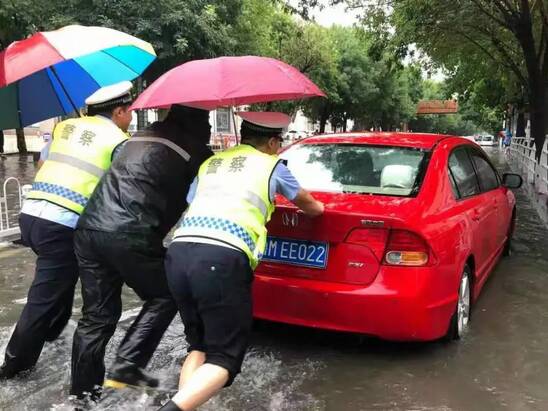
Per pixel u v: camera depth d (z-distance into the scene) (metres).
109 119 3.60
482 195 5.00
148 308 3.33
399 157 4.29
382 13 18.67
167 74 3.09
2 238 7.62
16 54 3.26
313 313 3.65
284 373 3.63
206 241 2.77
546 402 3.25
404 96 50.53
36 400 3.27
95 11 13.95
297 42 29.83
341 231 3.58
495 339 4.14
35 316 3.48
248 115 3.07
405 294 3.45
